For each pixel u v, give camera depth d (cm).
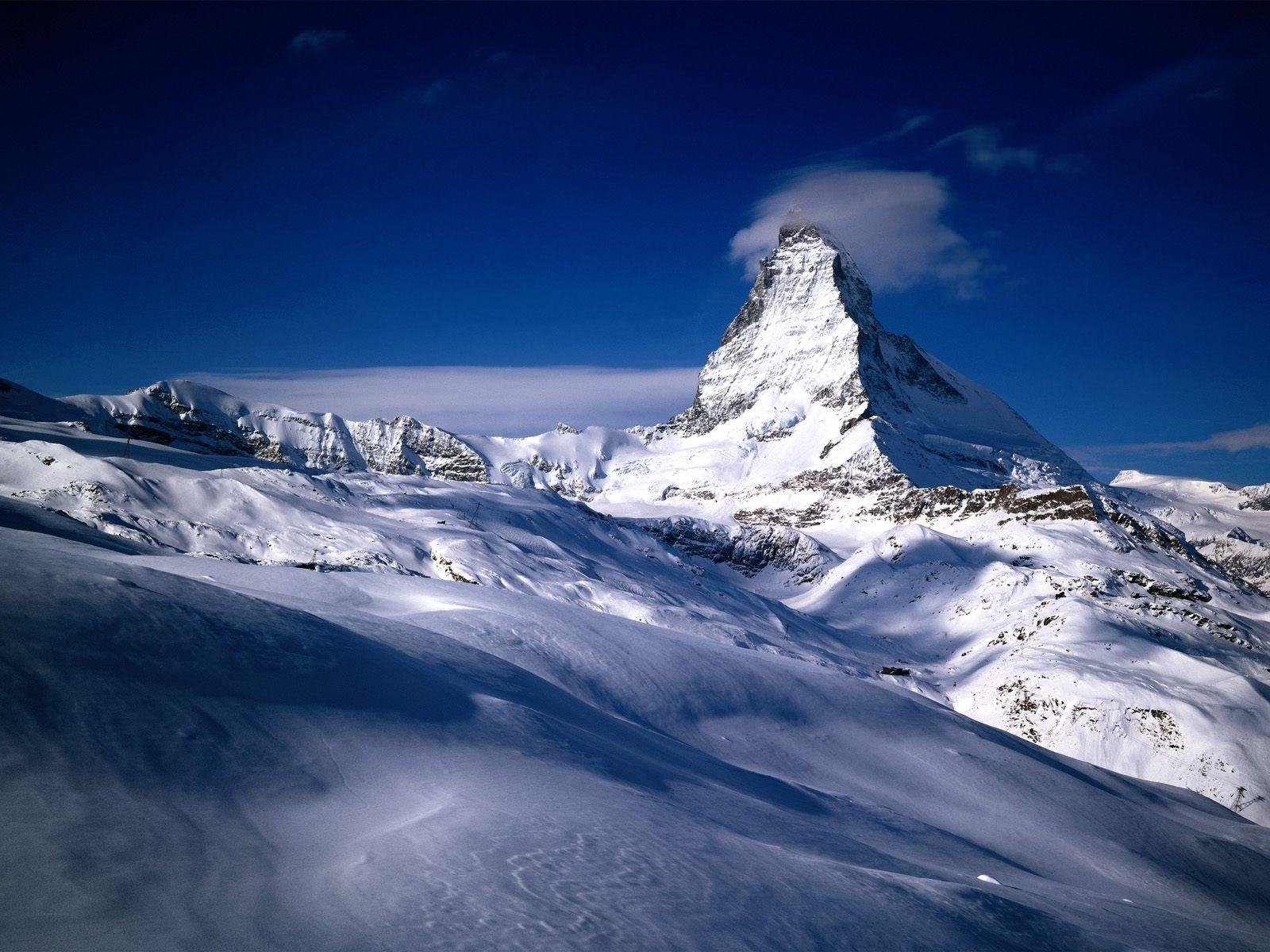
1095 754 9875
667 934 869
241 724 1155
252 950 664
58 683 1020
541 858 984
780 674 4434
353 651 1634
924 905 1270
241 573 3819
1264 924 3170
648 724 3164
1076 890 2466
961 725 4759
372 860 888
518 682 2317
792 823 1877
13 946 591
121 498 9600
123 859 757
